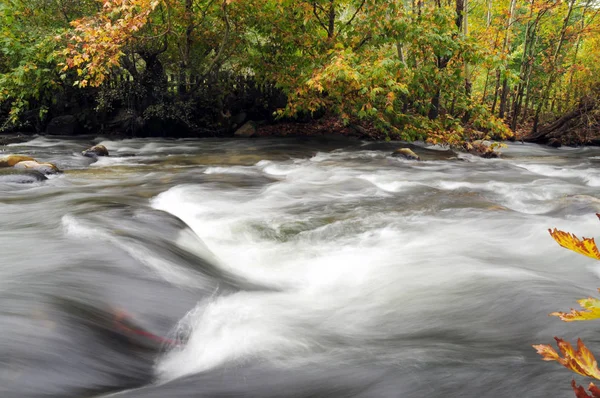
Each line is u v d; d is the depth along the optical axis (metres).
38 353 2.41
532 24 18.69
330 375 2.34
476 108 13.40
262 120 16.69
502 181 8.84
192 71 15.59
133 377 2.47
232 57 16.72
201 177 8.62
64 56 14.40
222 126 15.98
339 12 16.25
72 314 2.81
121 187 7.55
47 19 15.58
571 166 11.44
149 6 12.51
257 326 3.07
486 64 13.32
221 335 2.93
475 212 6.03
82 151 12.17
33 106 16.23
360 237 5.31
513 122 18.36
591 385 0.62
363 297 3.69
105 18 12.67
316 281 4.18
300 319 3.25
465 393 2.03
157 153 12.27
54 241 4.12
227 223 5.85
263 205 6.73
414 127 13.48
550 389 1.95
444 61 14.99
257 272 4.39
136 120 15.46
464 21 15.81
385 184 8.27
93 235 4.22
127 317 2.97
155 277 3.54
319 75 12.39
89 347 2.58
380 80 12.64
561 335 2.65
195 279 3.72
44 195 6.59
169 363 2.64
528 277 3.67
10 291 3.07
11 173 7.62
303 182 8.18
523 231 5.21
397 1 13.14
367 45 14.48
